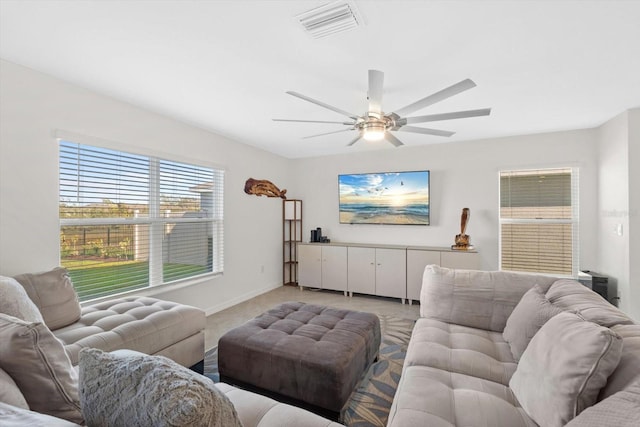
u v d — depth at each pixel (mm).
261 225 4703
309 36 1749
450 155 4359
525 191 4027
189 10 1530
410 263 4137
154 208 3131
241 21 1615
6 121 2088
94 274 2646
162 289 3164
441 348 1738
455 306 2180
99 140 2588
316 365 1706
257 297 4453
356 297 4473
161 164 3201
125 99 2715
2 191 2076
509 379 1484
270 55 1961
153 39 1796
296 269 5238
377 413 1844
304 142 4281
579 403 1048
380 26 1649
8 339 1013
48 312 1891
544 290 2051
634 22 1603
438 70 2150
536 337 1408
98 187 2658
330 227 5160
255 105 2850
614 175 3260
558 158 3803
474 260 3822
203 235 3711
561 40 1777
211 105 2855
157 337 2006
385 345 2787
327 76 2248
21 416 752
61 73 2244
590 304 1610
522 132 3840
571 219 3811
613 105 2875
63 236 2441
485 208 4168
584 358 1075
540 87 2451
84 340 1727
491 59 2002
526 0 1448
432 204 4465
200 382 730
